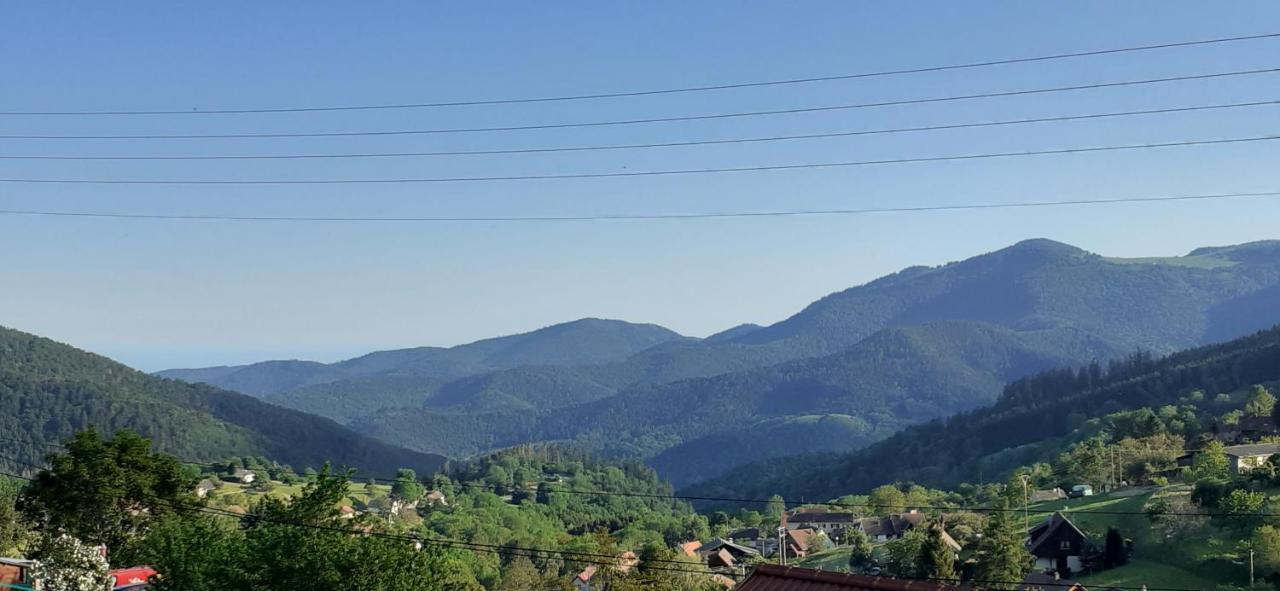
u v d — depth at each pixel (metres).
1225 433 168.38
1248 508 92.94
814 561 140.38
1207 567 89.69
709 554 144.75
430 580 41.72
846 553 140.25
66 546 47.25
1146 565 94.38
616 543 127.38
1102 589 79.00
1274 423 163.50
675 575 95.62
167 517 54.69
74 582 46.03
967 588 25.34
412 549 41.72
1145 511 102.75
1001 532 94.31
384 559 40.12
